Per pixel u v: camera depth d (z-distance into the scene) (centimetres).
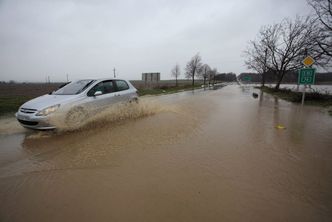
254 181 285
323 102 1191
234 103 1223
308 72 841
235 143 451
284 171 316
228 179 291
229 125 625
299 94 1349
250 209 226
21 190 267
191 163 344
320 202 239
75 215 218
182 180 288
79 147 425
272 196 250
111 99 683
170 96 1773
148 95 1888
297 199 244
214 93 2203
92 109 606
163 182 283
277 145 439
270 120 706
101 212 222
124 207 230
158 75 3055
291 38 2158
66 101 540
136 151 400
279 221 208
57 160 362
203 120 698
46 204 237
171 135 512
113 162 350
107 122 655
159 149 411
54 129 519
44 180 293
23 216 218
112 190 264
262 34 2475
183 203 236
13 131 562
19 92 2156
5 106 932
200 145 436
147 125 618
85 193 258
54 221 210
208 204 234
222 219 210
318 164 343
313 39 1509
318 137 500
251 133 535
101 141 463
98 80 671
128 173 310
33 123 501
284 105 1127
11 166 340
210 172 312
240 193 256
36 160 364
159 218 212
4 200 246
